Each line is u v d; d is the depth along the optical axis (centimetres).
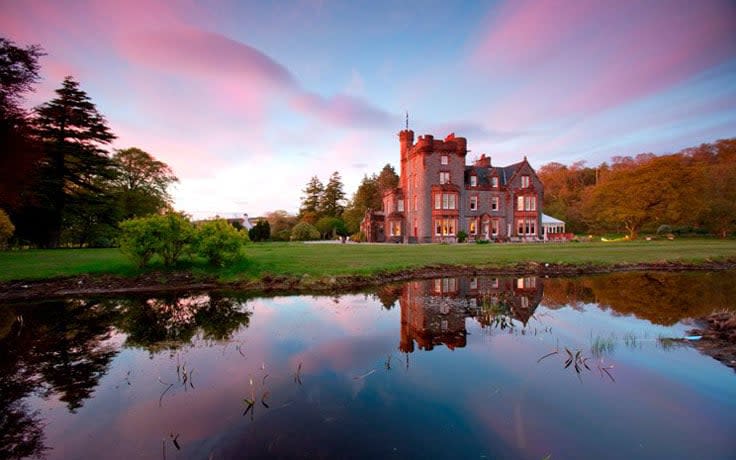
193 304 1127
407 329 824
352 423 417
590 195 6131
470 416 431
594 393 494
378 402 468
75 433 406
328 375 560
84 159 2912
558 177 8725
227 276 1492
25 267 1491
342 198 8156
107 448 376
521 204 4403
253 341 740
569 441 381
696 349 676
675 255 2273
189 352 678
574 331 805
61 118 2797
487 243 3712
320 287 1389
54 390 518
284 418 429
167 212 1591
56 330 845
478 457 353
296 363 612
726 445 374
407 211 4519
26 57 1745
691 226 5522
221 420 427
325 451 362
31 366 614
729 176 5322
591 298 1202
